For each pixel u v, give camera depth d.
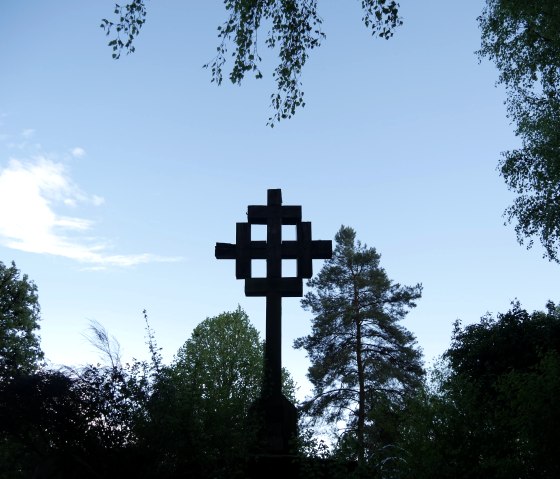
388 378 30.61
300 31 12.53
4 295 34.75
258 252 13.27
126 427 10.05
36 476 10.05
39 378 9.94
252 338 28.27
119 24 11.46
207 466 10.05
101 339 10.42
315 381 31.50
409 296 32.50
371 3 11.80
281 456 10.62
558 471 10.14
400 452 11.00
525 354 19.73
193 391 10.61
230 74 12.39
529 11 17.53
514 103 19.73
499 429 10.65
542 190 18.64
